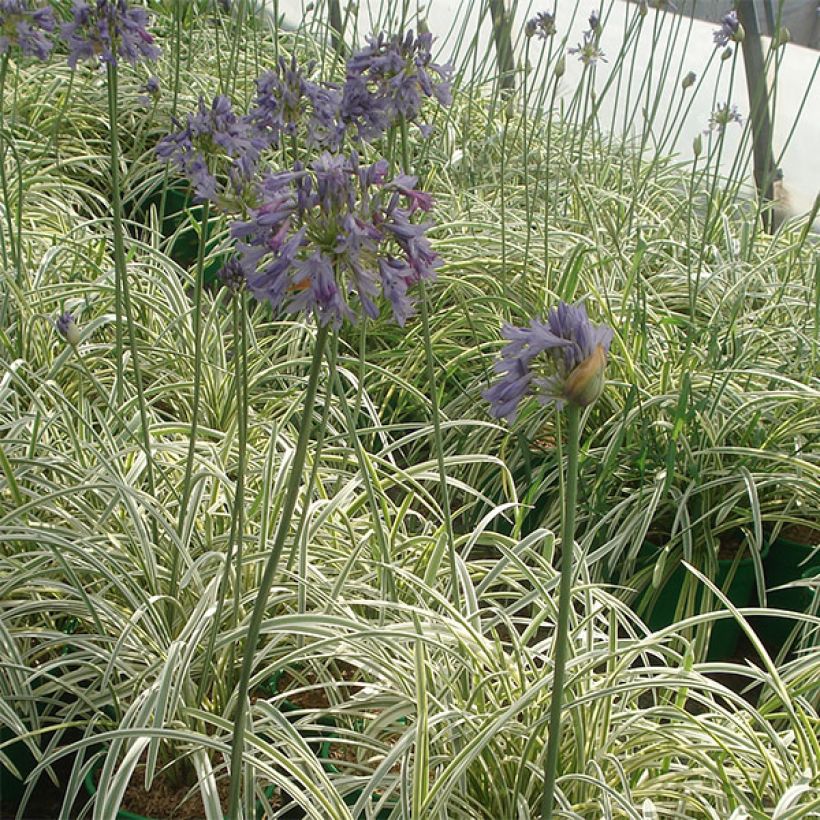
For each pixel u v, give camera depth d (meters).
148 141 5.98
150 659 2.50
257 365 3.89
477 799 2.33
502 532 3.89
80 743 2.12
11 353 3.45
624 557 3.52
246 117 2.25
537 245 4.69
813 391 3.70
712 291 4.68
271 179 1.45
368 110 2.26
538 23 4.30
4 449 3.11
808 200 5.87
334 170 1.43
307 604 2.66
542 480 3.72
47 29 2.83
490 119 5.79
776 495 3.65
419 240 1.49
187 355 3.86
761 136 5.92
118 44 2.41
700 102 6.51
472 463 3.93
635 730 2.36
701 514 3.56
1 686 2.51
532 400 3.81
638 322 4.02
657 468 3.63
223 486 2.83
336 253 1.43
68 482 3.06
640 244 4.04
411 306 1.54
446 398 4.23
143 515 2.88
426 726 2.08
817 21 5.62
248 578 2.73
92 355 3.89
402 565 2.98
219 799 2.31
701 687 2.31
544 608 2.56
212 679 2.55
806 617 2.51
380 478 3.32
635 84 6.80
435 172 5.51
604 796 2.12
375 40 2.27
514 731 2.27
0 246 4.15
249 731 2.26
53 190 5.13
